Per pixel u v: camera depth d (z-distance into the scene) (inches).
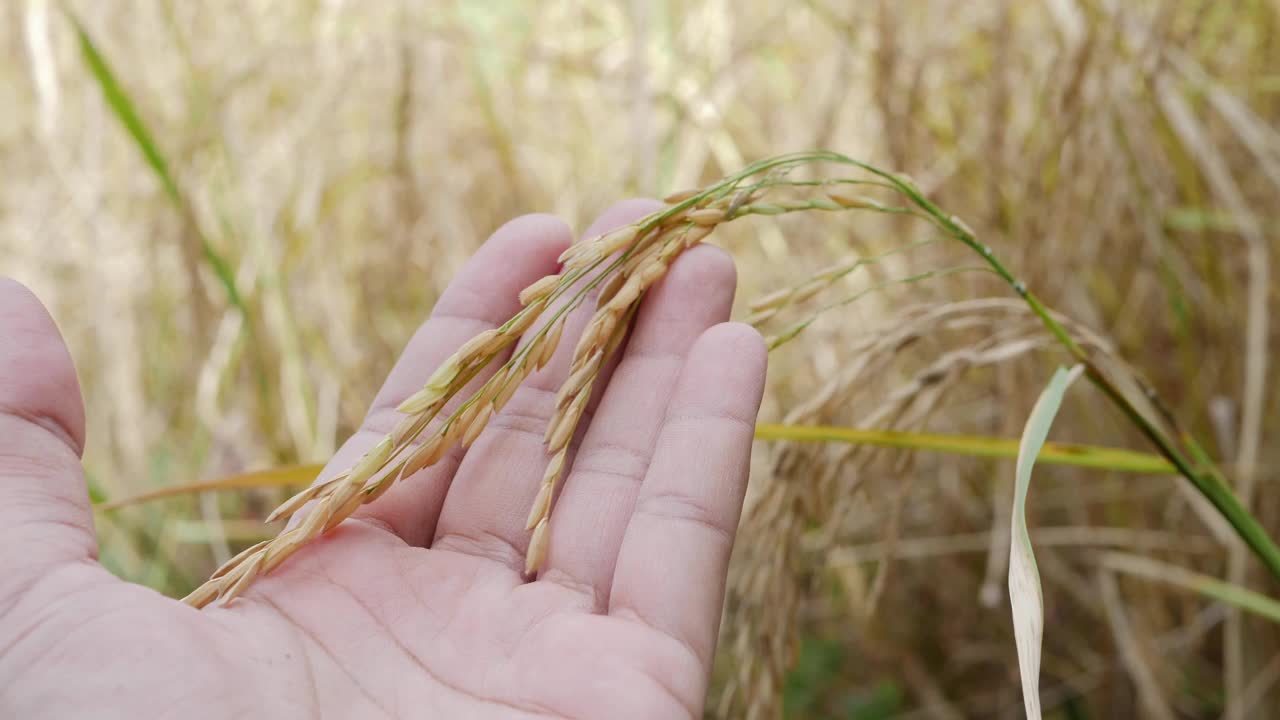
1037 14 15.3
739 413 10.2
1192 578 14.4
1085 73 13.6
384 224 18.0
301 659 9.8
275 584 10.2
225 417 17.0
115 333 17.9
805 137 16.6
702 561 9.9
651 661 9.6
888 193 15.3
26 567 9.4
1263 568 14.7
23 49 18.7
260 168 17.3
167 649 9.2
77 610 9.3
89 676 9.1
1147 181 14.2
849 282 15.9
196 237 15.6
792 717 16.3
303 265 16.9
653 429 10.9
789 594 11.0
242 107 17.7
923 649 17.4
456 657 10.0
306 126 17.3
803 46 17.3
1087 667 16.3
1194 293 15.1
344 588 10.2
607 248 10.1
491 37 17.6
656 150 16.3
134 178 17.7
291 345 15.7
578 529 10.6
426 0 17.2
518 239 11.7
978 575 16.7
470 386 11.5
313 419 16.1
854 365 10.7
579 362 10.3
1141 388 10.6
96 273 17.9
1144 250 14.8
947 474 16.1
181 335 18.1
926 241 10.6
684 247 11.0
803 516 11.0
